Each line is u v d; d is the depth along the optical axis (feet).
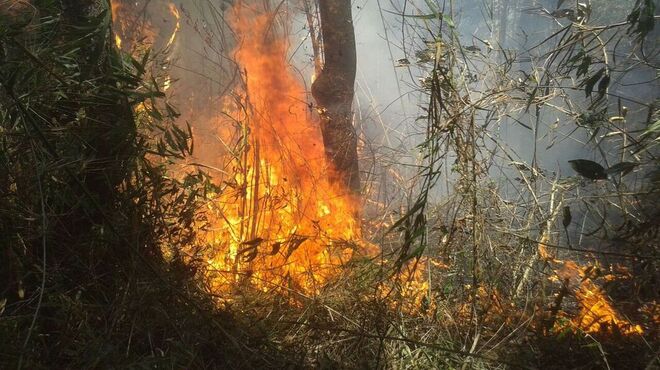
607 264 14.55
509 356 11.77
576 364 11.60
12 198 10.35
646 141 12.60
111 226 10.58
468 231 13.84
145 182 11.70
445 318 13.11
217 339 11.30
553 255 16.03
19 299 10.58
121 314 10.88
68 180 10.81
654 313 12.64
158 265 11.71
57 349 10.32
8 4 10.69
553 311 12.35
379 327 12.42
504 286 14.23
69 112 10.91
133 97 11.27
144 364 9.78
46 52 10.30
